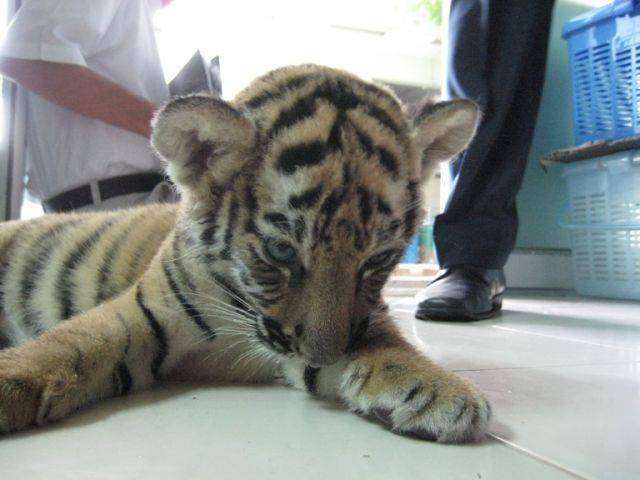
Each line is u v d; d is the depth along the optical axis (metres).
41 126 1.02
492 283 0.93
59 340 0.40
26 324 0.66
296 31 1.84
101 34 0.99
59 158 1.01
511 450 0.32
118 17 1.04
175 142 0.47
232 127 0.44
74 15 0.93
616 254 1.30
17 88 1.01
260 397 0.44
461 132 0.54
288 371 0.48
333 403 0.42
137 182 1.03
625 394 0.45
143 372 0.46
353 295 0.43
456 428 0.33
